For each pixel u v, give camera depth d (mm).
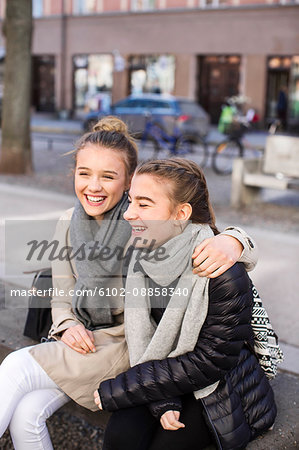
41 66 29094
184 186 1913
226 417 1893
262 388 2031
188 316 1874
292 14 22172
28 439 2074
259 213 7637
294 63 22781
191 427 1929
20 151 10164
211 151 15219
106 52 26969
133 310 2020
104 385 1948
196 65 24859
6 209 7020
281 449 2068
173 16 24797
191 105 17141
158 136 12953
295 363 3002
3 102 10094
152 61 26094
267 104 23750
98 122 2438
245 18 23203
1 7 30625
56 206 7387
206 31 24188
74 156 2275
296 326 3676
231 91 24625
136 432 1915
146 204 1921
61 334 2219
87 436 2861
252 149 12250
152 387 1884
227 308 1832
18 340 2773
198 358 1861
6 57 10047
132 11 25844
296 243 5953
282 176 7723
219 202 8391
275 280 4633
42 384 2078
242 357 2010
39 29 28406
